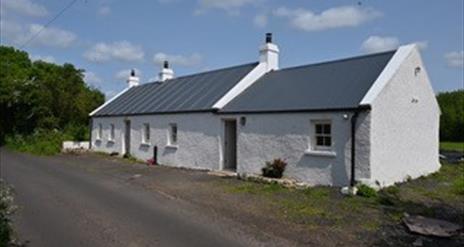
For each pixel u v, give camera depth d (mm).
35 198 11594
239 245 7363
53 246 7258
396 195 11906
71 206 10555
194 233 8094
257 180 14602
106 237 7820
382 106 13109
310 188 13047
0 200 6375
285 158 14992
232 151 18219
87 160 23672
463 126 35594
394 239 7793
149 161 21984
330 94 14516
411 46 14758
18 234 7945
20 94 36688
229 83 20250
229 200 11312
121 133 26578
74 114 39719
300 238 7793
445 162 19359
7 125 38000
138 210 10102
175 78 27469
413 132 14664
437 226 8352
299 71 18297
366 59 16016
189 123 19859
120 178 15875
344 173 13133
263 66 20094
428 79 15633
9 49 45344
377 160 12852
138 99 27312
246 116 16656
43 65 43938
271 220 9133
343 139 13211
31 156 26641
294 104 15023
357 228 8508
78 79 42906
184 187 13547
